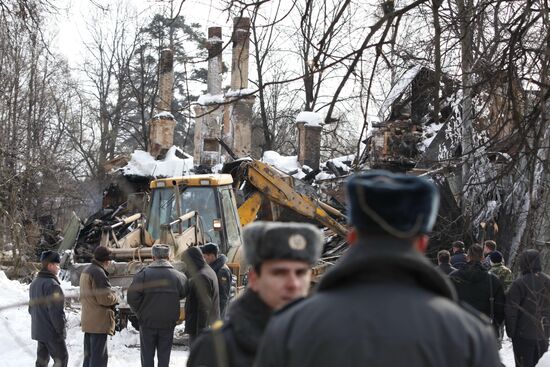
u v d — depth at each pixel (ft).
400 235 9.20
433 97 28.94
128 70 155.84
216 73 131.23
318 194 92.02
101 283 36.86
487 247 48.88
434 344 8.57
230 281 41.22
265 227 13.79
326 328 8.75
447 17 29.07
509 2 28.53
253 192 75.36
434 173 33.86
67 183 112.88
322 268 68.13
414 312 8.74
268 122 148.56
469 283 34.99
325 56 24.17
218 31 39.17
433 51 29.68
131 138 190.49
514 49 27.89
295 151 154.81
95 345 37.29
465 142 36.32
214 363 14.19
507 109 28.71
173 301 36.91
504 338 51.80
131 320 54.49
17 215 81.25
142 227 61.67
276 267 13.64
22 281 78.28
